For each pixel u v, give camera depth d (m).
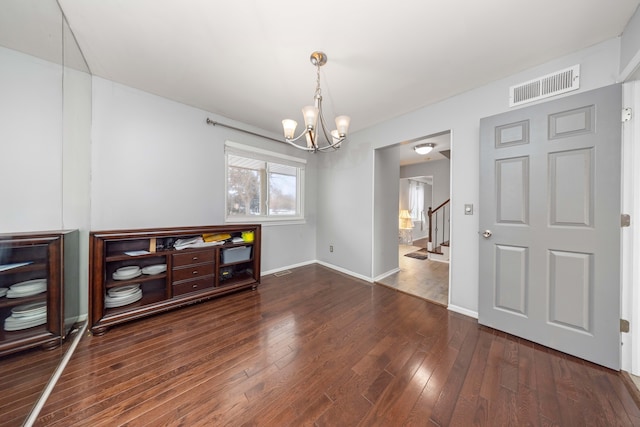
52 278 1.59
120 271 2.04
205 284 2.42
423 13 1.33
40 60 1.73
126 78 2.07
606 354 1.46
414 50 1.65
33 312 1.55
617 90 1.42
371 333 1.87
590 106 1.50
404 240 6.47
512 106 1.93
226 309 2.27
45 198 1.79
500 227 1.89
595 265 1.49
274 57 1.75
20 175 1.68
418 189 7.80
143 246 2.27
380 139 3.02
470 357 1.57
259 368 1.45
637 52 1.29
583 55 1.62
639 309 1.40
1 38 1.54
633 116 1.41
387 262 3.48
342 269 3.58
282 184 3.67
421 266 4.01
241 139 3.09
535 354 1.60
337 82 2.07
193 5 1.30
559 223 1.62
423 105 2.51
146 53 1.73
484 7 1.29
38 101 1.74
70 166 1.91
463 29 1.46
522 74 1.89
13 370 1.39
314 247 4.09
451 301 2.31
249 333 1.85
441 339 1.79
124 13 1.36
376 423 1.09
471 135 2.18
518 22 1.40
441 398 1.23
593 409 1.16
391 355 1.59
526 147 1.74
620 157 1.41
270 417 1.12
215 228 2.47
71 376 1.35
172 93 2.33
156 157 2.40
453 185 2.30
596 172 1.48
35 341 1.51
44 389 1.25
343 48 1.64
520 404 1.19
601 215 1.47
